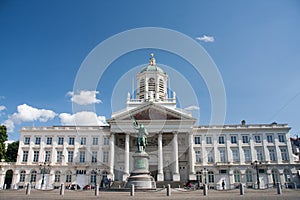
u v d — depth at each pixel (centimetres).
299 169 6016
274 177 6016
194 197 1900
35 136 6391
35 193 2761
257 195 2136
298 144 5516
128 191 2659
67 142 6328
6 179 6956
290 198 1806
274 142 6244
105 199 1792
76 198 1858
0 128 6231
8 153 7675
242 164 6059
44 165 5728
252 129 6334
